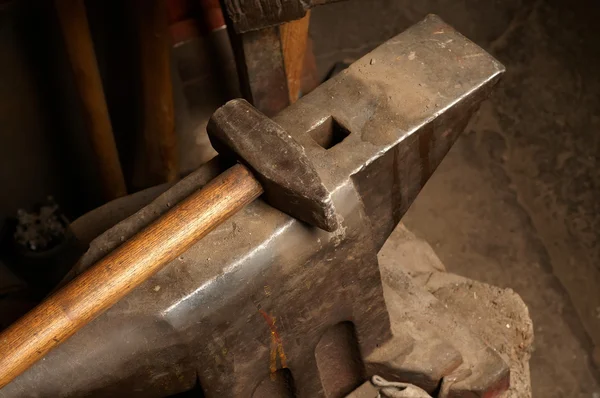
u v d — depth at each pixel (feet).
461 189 5.58
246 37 4.02
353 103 3.39
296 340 3.35
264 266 3.16
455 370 3.71
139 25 4.58
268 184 3.13
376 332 3.59
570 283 5.25
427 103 3.35
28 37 4.87
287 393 3.58
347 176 3.22
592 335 5.11
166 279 3.12
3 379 2.89
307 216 3.12
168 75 4.75
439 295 4.39
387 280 4.04
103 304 2.99
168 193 3.30
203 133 5.25
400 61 3.47
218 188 3.12
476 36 6.09
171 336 3.09
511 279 5.29
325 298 3.33
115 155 4.94
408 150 3.34
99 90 4.66
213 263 3.14
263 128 3.18
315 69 5.68
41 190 5.48
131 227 3.26
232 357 3.24
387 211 3.46
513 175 5.60
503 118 5.79
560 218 5.44
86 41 4.50
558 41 5.98
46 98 5.13
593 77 5.83
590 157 5.59
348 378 3.73
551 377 5.02
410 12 6.16
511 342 4.24
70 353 3.04
